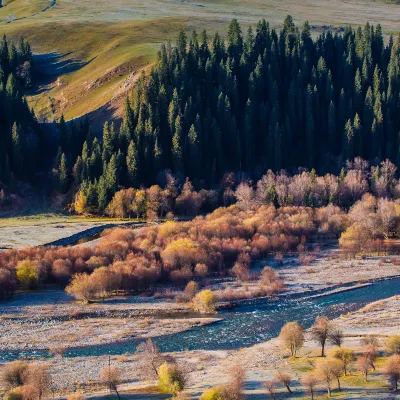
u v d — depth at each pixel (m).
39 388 107.31
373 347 120.25
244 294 179.12
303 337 130.12
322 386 107.12
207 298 167.25
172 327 155.75
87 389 115.38
